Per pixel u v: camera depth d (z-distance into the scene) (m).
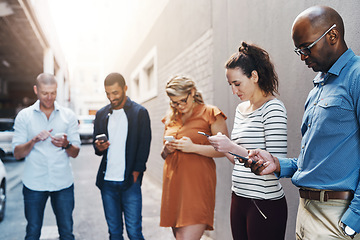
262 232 1.59
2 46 14.92
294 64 2.01
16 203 5.16
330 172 1.17
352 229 1.08
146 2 7.45
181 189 1.99
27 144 2.34
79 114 38.09
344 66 1.17
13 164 9.78
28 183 2.40
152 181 6.86
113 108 2.58
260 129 1.62
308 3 1.87
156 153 6.44
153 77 7.50
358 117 1.10
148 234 3.63
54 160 2.44
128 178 2.45
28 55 17.44
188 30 4.27
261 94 1.67
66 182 2.50
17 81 29.94
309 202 1.25
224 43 3.08
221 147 1.61
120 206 2.54
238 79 1.65
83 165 9.78
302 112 1.94
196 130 2.04
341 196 1.14
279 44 2.18
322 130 1.18
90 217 4.36
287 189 2.07
